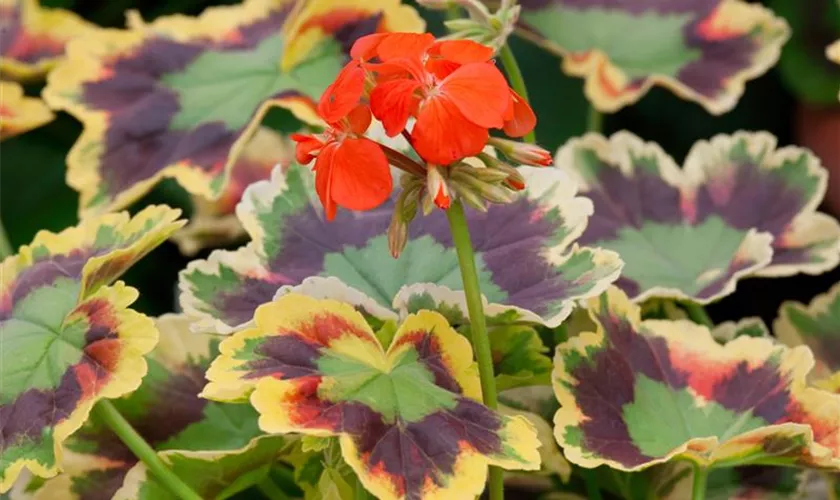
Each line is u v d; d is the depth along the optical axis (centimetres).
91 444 63
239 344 55
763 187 68
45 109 71
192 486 60
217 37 71
